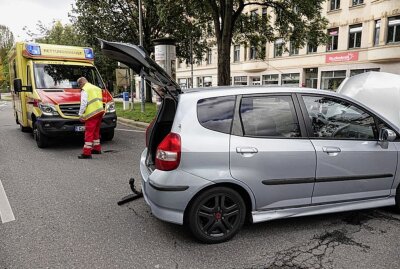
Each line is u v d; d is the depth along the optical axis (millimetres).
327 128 3930
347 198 3998
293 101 3846
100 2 22406
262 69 34500
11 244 3594
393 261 3230
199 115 3535
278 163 3625
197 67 44500
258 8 32844
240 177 3518
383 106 5164
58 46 9750
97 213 4438
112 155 7961
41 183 5738
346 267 3141
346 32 27453
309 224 4055
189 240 3693
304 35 16750
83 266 3182
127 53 3889
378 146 4090
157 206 3520
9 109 24719
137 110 17312
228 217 3621
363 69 26438
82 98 7402
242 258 3320
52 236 3783
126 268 3152
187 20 20422
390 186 4195
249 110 3678
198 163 3420
